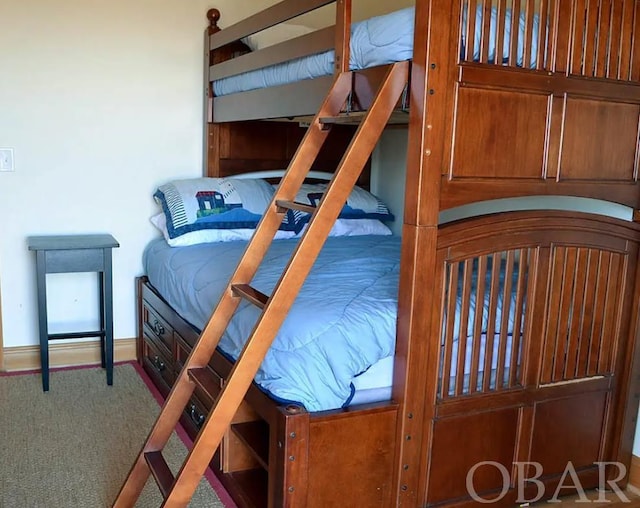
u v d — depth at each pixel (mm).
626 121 2115
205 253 2896
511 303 2104
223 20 3572
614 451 2367
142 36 3408
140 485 2004
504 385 2098
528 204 2844
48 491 2227
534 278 2062
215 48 3389
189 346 2611
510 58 1845
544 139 1947
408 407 1862
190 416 2688
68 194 3373
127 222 3527
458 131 1793
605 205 2555
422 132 1739
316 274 2338
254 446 2049
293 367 1771
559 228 2078
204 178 3385
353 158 1746
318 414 1753
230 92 3271
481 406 2029
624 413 2352
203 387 1860
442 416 1954
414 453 1902
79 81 3309
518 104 1878
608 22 2014
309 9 2365
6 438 2607
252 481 2215
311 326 1822
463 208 3209
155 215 3543
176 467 2426
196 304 2533
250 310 2092
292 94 2523
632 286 2287
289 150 3756
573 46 1954
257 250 2037
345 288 2131
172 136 3553
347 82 2080
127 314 3609
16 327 3371
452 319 1921
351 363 1817
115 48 3359
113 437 2654
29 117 3238
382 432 1845
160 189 3359
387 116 1775
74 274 3453
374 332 1871
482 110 1822
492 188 1877
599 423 2316
